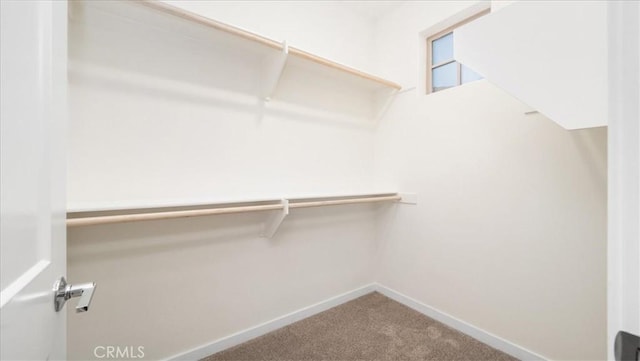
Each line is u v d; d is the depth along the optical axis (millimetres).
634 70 314
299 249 1958
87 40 1229
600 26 795
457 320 1813
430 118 1985
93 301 1253
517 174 1542
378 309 2092
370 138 2391
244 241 1704
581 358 1324
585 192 1316
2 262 361
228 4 1626
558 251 1399
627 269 314
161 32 1409
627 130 318
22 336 404
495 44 1019
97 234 1257
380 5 2207
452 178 1849
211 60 1565
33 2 470
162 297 1427
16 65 406
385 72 2322
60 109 598
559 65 873
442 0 1899
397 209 2234
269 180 1801
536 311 1474
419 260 2064
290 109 1896
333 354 1564
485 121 1678
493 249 1644
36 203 479
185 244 1493
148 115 1381
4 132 371
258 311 1765
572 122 848
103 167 1268
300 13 1941
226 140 1626
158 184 1408
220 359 1525
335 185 2152
